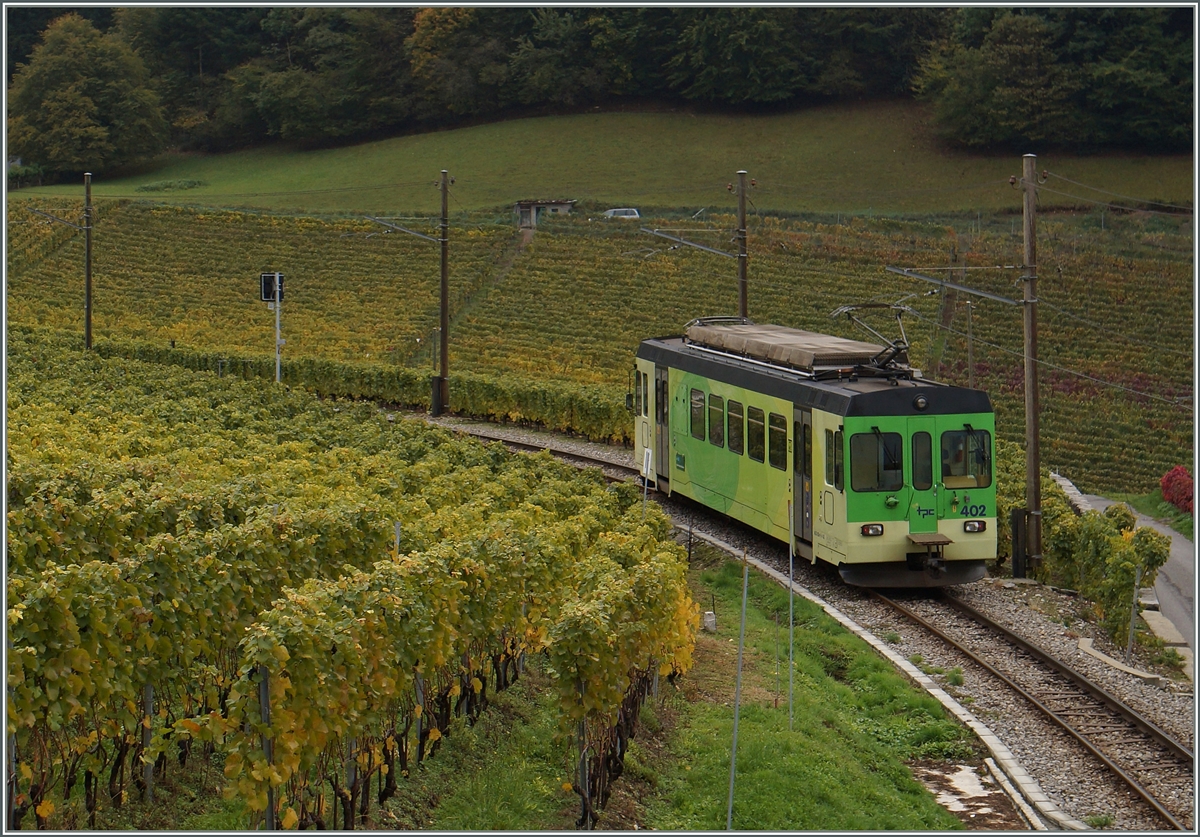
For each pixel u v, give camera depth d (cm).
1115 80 10044
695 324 3069
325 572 1599
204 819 1105
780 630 2038
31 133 11569
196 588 1257
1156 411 6266
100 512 1556
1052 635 2047
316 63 12506
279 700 1031
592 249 8225
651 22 12119
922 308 7288
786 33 11825
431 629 1268
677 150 11150
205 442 2745
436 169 11100
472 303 7531
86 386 3756
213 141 12788
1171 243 8238
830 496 2188
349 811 1115
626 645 1305
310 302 7631
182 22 13225
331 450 2694
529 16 12494
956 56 10738
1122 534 2377
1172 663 2069
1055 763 1489
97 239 8688
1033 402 2584
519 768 1316
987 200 9594
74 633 1034
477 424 4659
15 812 1011
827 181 10288
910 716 1653
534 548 1633
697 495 2808
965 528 2189
